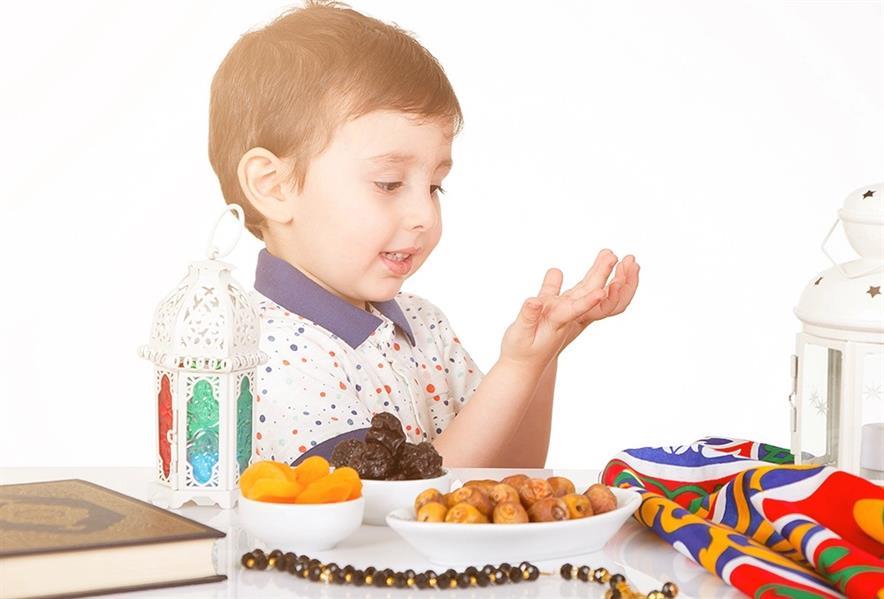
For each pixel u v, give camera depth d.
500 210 3.82
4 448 3.73
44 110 3.78
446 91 1.98
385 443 1.35
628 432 3.82
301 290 1.97
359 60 1.91
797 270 3.80
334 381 1.88
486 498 1.20
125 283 3.79
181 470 1.39
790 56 3.80
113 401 3.78
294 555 1.18
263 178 1.98
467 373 2.30
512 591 1.12
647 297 3.82
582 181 3.83
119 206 3.80
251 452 1.46
